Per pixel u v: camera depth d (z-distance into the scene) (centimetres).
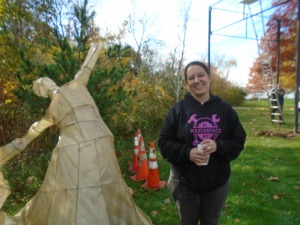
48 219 185
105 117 435
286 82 2647
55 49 464
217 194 225
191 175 220
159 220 352
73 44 493
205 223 234
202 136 217
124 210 194
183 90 1044
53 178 190
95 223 179
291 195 427
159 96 908
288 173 526
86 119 196
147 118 838
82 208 180
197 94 221
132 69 970
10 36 576
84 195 182
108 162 195
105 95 422
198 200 229
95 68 448
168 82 1065
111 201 189
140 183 485
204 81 219
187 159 216
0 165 199
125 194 197
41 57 557
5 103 552
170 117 230
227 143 215
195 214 230
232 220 350
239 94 2592
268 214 367
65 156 189
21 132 567
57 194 186
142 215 212
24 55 434
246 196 420
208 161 216
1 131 572
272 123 1234
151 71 1157
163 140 229
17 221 194
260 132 962
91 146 191
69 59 401
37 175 478
